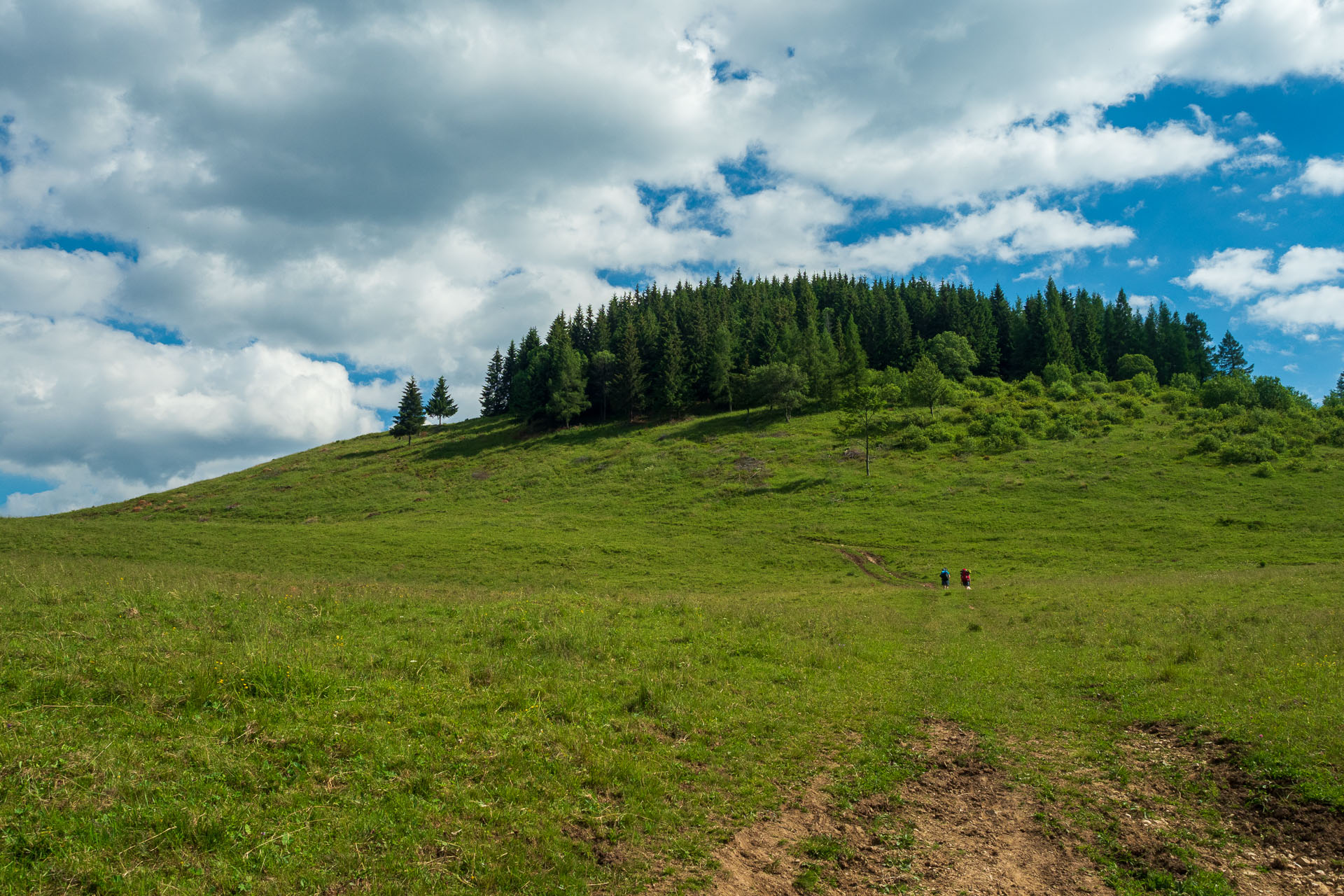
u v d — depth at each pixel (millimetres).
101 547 53281
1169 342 145750
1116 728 12461
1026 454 83625
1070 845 8250
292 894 6160
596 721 11172
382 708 10445
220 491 102812
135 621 13922
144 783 7516
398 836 7219
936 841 8305
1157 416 95375
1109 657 18453
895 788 9891
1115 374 144750
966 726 12828
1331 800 8352
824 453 92562
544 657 14680
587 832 7855
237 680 10555
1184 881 7324
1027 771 10602
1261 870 7496
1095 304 169000
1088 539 55812
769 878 7297
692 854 7617
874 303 167875
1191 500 64125
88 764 7719
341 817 7445
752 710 12719
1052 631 23312
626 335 132375
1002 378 145375
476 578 47438
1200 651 17281
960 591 39719
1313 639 17125
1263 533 53750
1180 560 48125
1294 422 85938
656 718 11734
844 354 131625
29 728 8430
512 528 67875
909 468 83250
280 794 7730
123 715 9125
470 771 8828
